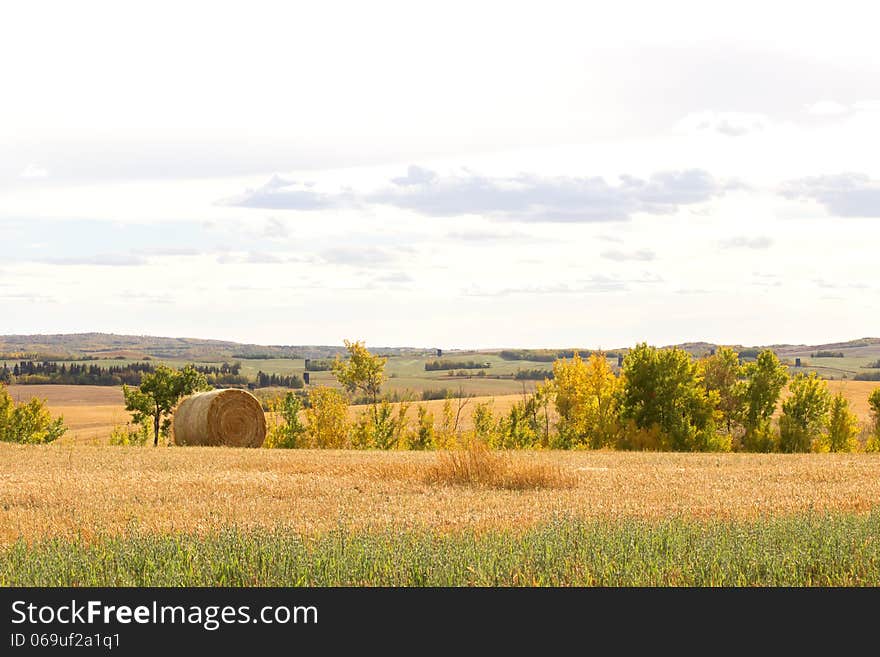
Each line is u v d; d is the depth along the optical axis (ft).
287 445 191.42
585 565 33.47
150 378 232.94
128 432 247.09
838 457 109.50
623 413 177.06
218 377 426.51
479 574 32.07
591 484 69.15
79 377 431.43
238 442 128.88
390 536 38.73
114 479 70.23
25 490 61.67
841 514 46.14
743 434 195.83
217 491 62.59
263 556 34.30
